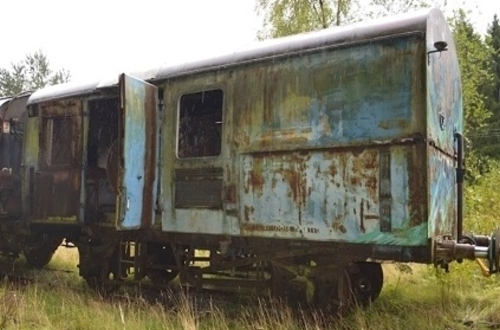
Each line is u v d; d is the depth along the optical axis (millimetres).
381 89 4902
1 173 8594
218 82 6047
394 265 8586
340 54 5191
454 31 13688
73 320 5664
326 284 5508
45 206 7656
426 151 4625
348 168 5020
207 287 6430
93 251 7418
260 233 5555
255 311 5812
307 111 5332
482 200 9500
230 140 5863
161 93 6578
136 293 6992
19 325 5344
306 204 5250
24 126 8336
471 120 14125
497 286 6898
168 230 6320
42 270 9609
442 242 4906
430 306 6215
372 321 5438
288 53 5508
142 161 6188
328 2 15953
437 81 5293
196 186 6113
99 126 7688
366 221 4879
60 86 7996
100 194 7570
